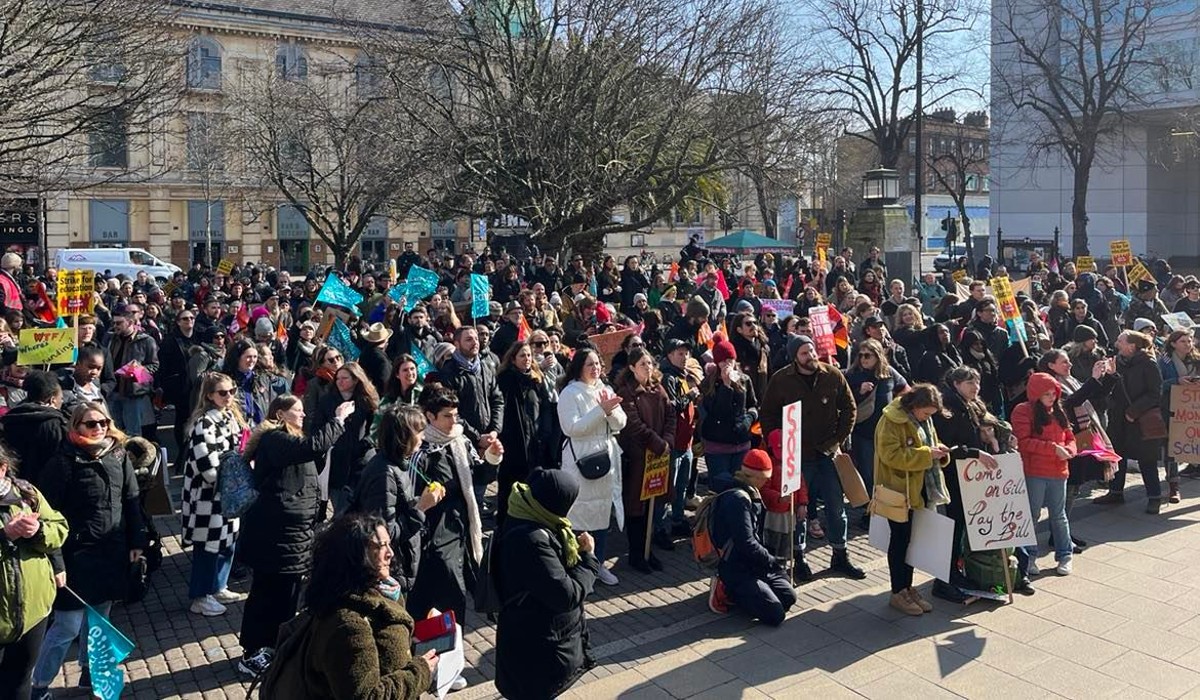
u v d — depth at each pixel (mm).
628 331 11688
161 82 18719
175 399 12195
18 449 6645
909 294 19484
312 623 3760
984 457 7414
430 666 4172
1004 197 50250
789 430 7500
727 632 7121
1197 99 41438
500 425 8742
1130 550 8805
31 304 13891
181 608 7684
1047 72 35094
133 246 51219
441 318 12164
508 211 26047
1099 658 6535
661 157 27453
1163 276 20859
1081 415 9117
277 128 36219
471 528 6383
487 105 24656
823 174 37219
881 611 7480
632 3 24469
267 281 25656
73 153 19031
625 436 8430
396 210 31203
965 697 6012
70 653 6930
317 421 6562
